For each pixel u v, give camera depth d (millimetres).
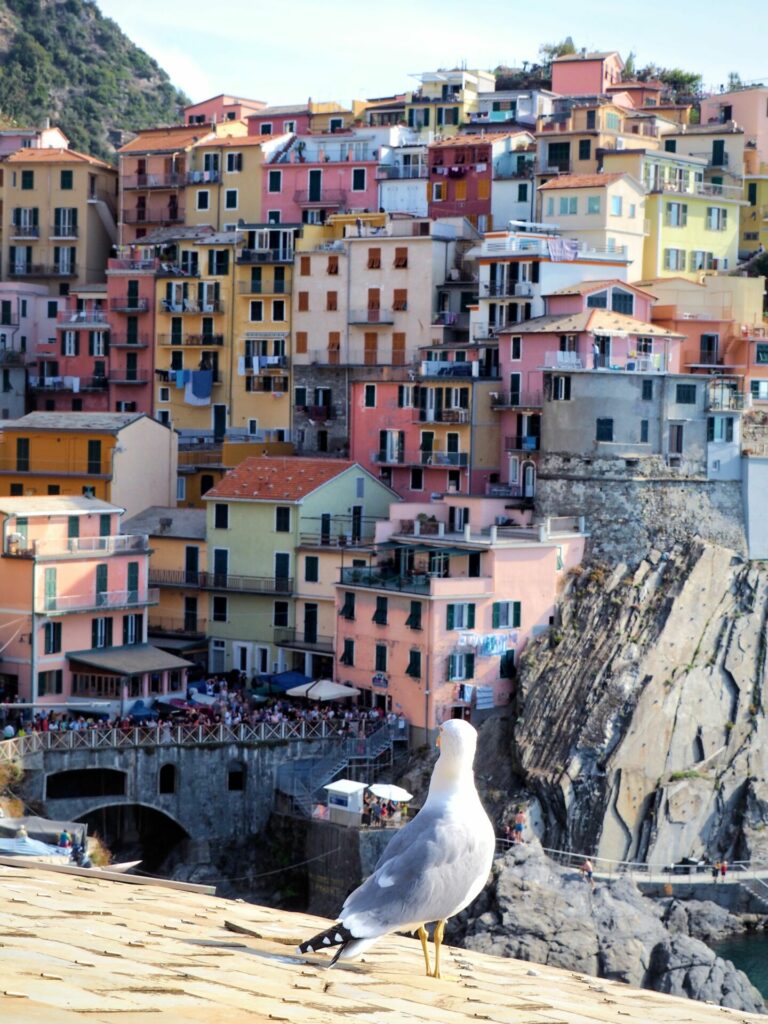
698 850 98625
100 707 97125
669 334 119188
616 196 135125
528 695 100562
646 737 98500
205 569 115000
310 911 89875
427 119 165250
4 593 97250
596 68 171000
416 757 98312
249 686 109062
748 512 113812
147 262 148750
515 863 84562
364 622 103438
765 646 105062
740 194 148625
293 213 155625
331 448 138625
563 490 110562
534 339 118562
